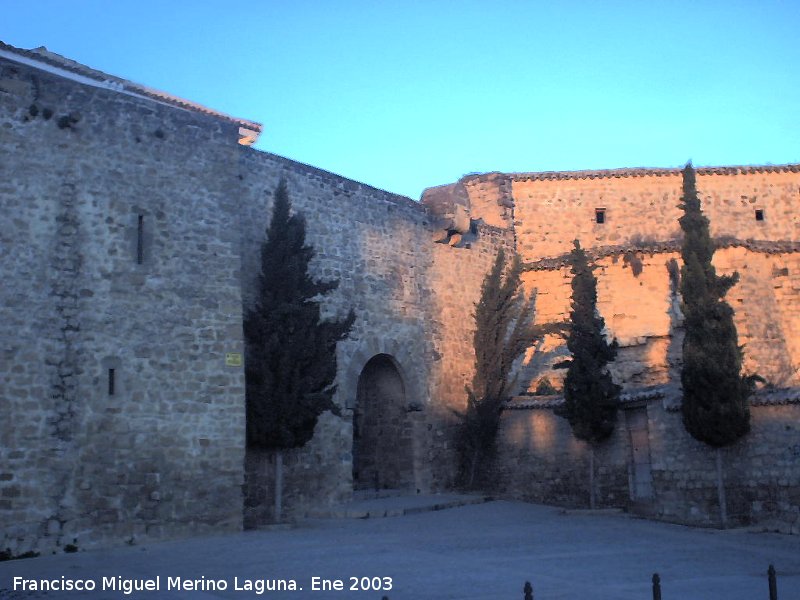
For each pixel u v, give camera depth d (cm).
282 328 2103
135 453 1750
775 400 2014
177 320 1864
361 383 2833
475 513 2338
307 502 2319
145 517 1742
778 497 1983
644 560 1587
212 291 1931
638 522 2162
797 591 1295
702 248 2175
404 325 2759
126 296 1802
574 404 2412
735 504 2056
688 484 2152
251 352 2089
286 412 2052
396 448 2752
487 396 2819
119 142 1858
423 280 2862
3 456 1589
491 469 2784
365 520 2175
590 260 2952
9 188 1691
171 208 1908
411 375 2756
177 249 1897
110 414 1731
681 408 2159
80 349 1719
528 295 3069
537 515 2308
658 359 2864
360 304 2617
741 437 2061
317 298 2483
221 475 1864
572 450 2550
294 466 2302
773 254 2938
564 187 3356
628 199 3366
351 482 2469
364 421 2823
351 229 2634
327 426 2427
